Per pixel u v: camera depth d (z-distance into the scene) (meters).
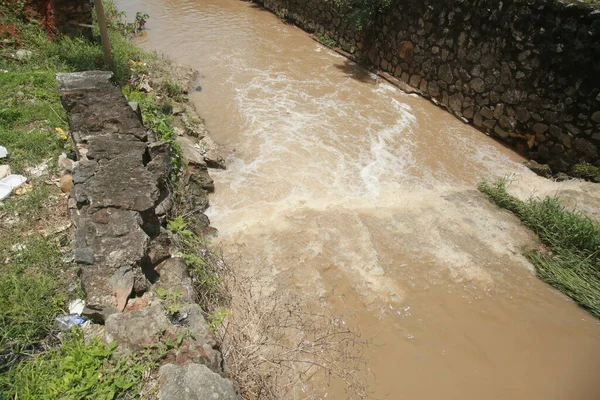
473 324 4.45
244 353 3.33
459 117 8.22
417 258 5.15
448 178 6.62
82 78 5.04
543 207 5.74
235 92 8.76
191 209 5.33
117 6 13.27
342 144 7.26
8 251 3.96
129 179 3.96
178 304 3.24
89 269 3.27
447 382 3.89
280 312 4.22
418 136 7.63
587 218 5.47
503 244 5.44
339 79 9.60
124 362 2.73
